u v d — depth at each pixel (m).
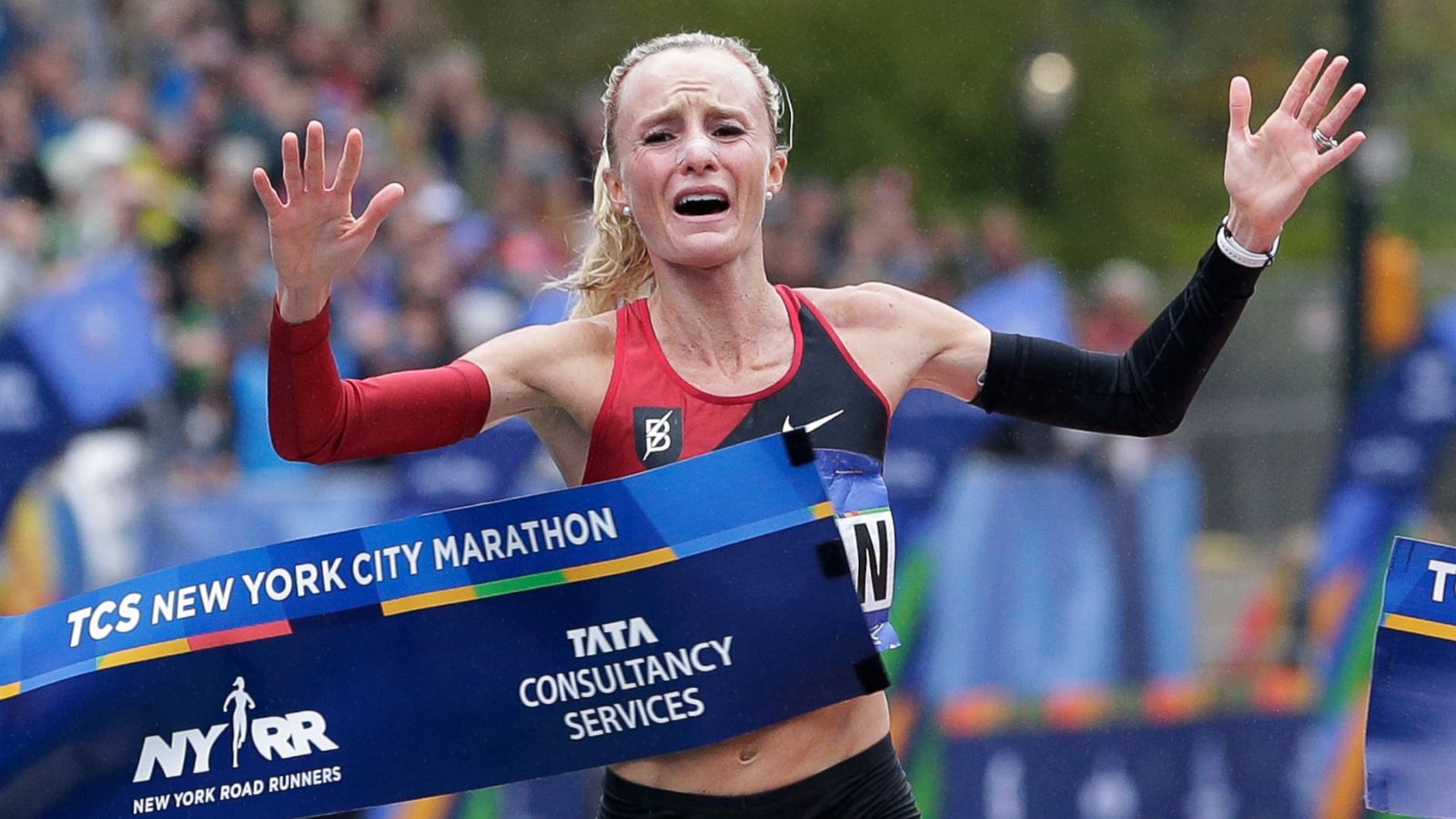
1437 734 11.21
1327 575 28.27
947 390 11.33
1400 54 60.44
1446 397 28.73
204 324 24.91
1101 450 26.94
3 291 23.53
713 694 10.28
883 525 10.60
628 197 10.70
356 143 9.50
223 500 21.22
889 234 32.84
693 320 10.57
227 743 10.59
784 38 53.88
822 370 10.66
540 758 10.41
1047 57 45.47
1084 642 24.78
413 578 10.49
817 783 10.58
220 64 28.41
